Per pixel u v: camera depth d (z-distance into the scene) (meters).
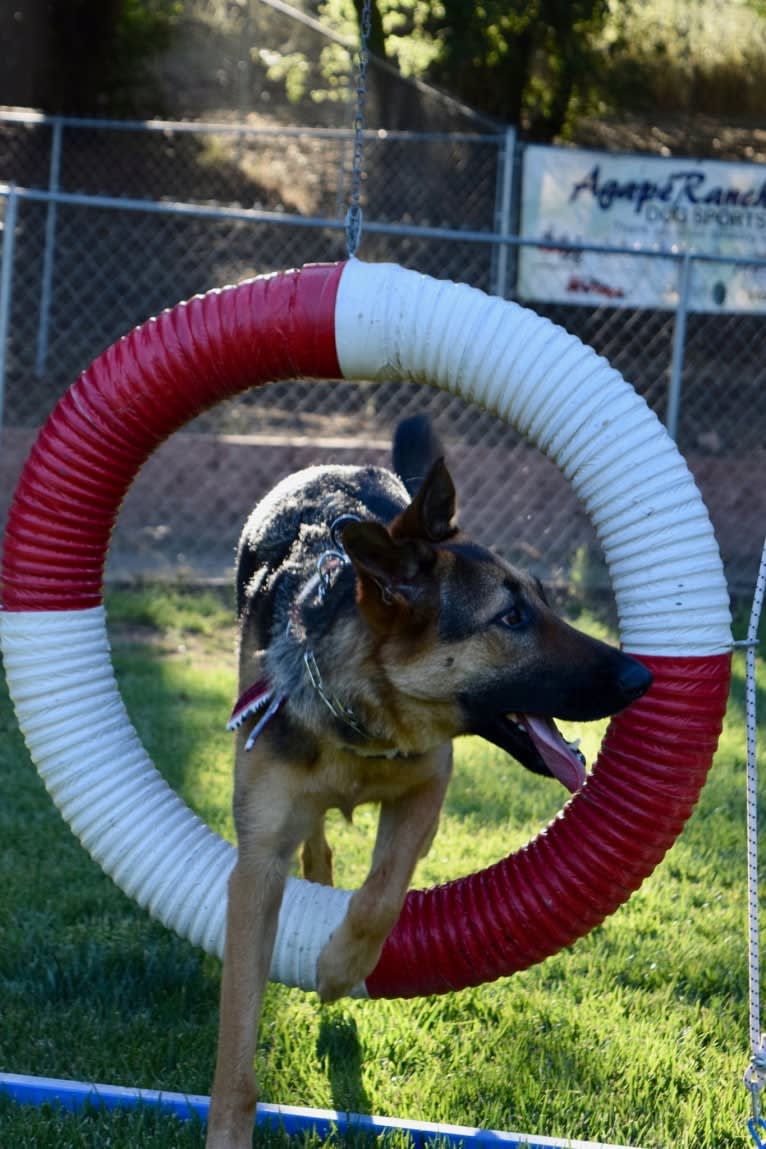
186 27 17.34
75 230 14.57
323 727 3.21
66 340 13.11
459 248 14.48
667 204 10.86
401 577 3.15
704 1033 3.71
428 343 3.65
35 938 4.08
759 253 10.95
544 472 9.70
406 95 14.78
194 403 3.77
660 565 3.44
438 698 3.20
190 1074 3.40
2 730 6.24
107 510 3.84
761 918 4.51
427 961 3.51
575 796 3.56
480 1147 3.07
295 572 3.59
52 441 3.80
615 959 4.11
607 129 16.30
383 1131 3.11
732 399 12.83
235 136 16.11
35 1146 3.00
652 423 3.54
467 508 9.69
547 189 10.77
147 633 8.03
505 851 4.91
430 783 3.43
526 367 3.59
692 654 3.41
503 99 14.80
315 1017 3.75
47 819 5.14
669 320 13.56
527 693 3.18
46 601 3.80
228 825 4.97
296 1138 3.12
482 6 13.47
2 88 15.38
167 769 5.57
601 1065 3.48
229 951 3.15
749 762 3.24
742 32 16.67
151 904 3.70
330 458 9.75
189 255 14.50
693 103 16.84
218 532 9.63
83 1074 3.38
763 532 9.88
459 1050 3.58
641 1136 3.17
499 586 3.21
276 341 3.69
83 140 15.55
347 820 3.53
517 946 3.49
